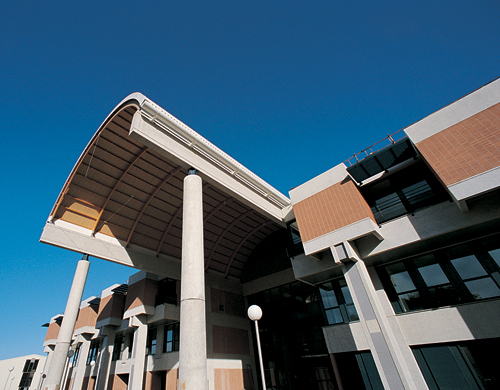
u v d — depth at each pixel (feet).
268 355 78.95
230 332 81.66
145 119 48.14
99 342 114.42
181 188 74.49
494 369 37.24
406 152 48.19
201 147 53.98
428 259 48.26
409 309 47.37
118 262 67.87
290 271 84.38
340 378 50.26
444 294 44.86
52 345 126.82
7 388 163.84
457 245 46.06
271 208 65.21
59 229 60.34
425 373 42.22
